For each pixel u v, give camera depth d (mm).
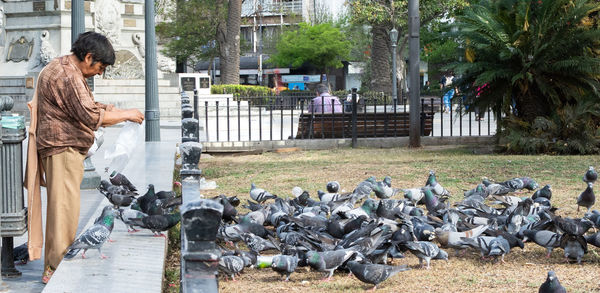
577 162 13992
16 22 27156
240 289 5492
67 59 5324
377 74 38625
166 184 8891
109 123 5527
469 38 16578
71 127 5273
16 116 5121
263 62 64938
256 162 15469
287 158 16312
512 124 16641
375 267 5395
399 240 6223
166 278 5590
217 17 41812
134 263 4789
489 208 8219
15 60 26938
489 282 5629
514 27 16188
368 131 20016
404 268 5488
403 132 20234
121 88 30312
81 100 5207
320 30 58188
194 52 47281
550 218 6680
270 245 6273
